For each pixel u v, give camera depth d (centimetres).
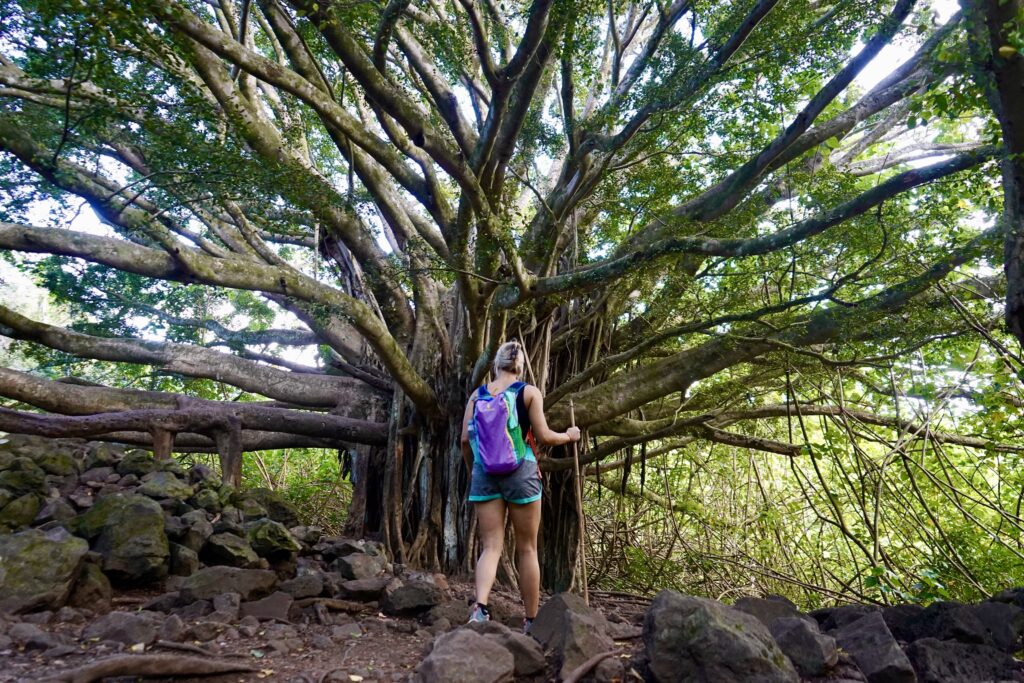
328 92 723
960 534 916
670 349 948
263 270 675
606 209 808
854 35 596
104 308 1008
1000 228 609
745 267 762
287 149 771
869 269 691
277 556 559
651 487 1205
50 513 531
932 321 725
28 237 673
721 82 628
